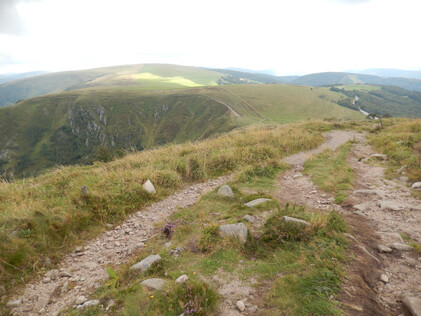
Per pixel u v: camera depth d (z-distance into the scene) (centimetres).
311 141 1475
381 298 313
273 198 693
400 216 553
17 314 362
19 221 547
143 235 588
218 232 489
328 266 370
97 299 368
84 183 821
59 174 973
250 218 561
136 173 889
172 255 461
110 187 777
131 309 326
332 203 680
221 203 712
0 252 447
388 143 1327
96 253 528
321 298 313
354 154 1294
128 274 420
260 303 325
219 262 424
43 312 367
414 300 286
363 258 395
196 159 1055
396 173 894
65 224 583
